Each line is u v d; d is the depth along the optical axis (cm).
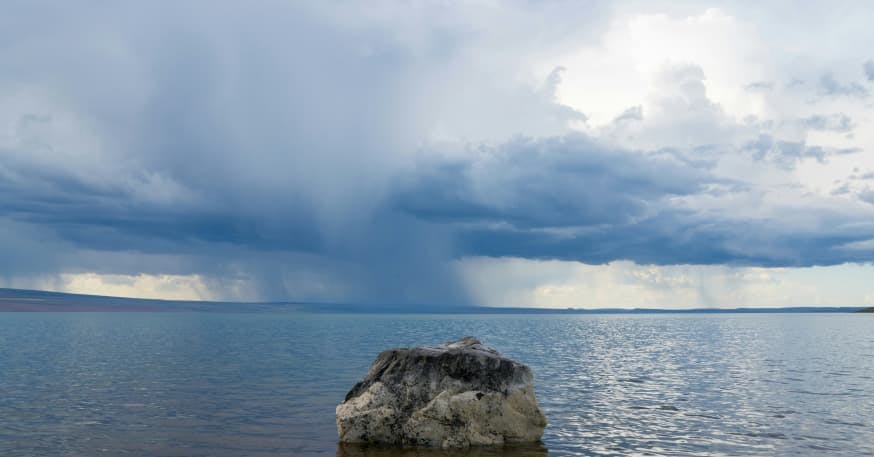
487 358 2078
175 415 2417
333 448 1903
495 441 1994
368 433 2002
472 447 1931
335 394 2992
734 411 2595
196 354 5559
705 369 4434
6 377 3656
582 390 3275
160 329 12350
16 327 12788
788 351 6406
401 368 2091
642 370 4359
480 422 1988
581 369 4434
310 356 5359
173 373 3909
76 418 2342
